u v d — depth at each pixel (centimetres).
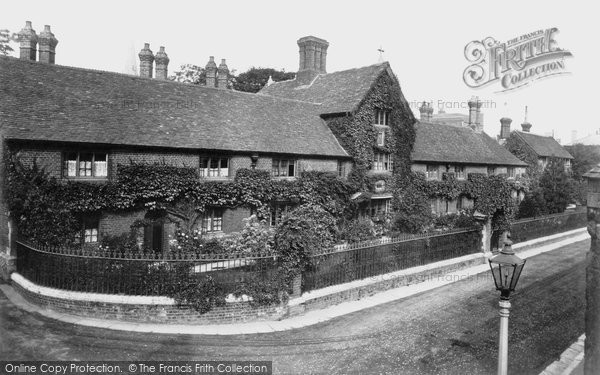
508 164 4031
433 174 3284
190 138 1945
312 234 1449
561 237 3141
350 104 2608
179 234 1833
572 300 1627
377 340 1182
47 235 1445
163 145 1814
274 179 2231
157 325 1200
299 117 2628
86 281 1255
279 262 1338
